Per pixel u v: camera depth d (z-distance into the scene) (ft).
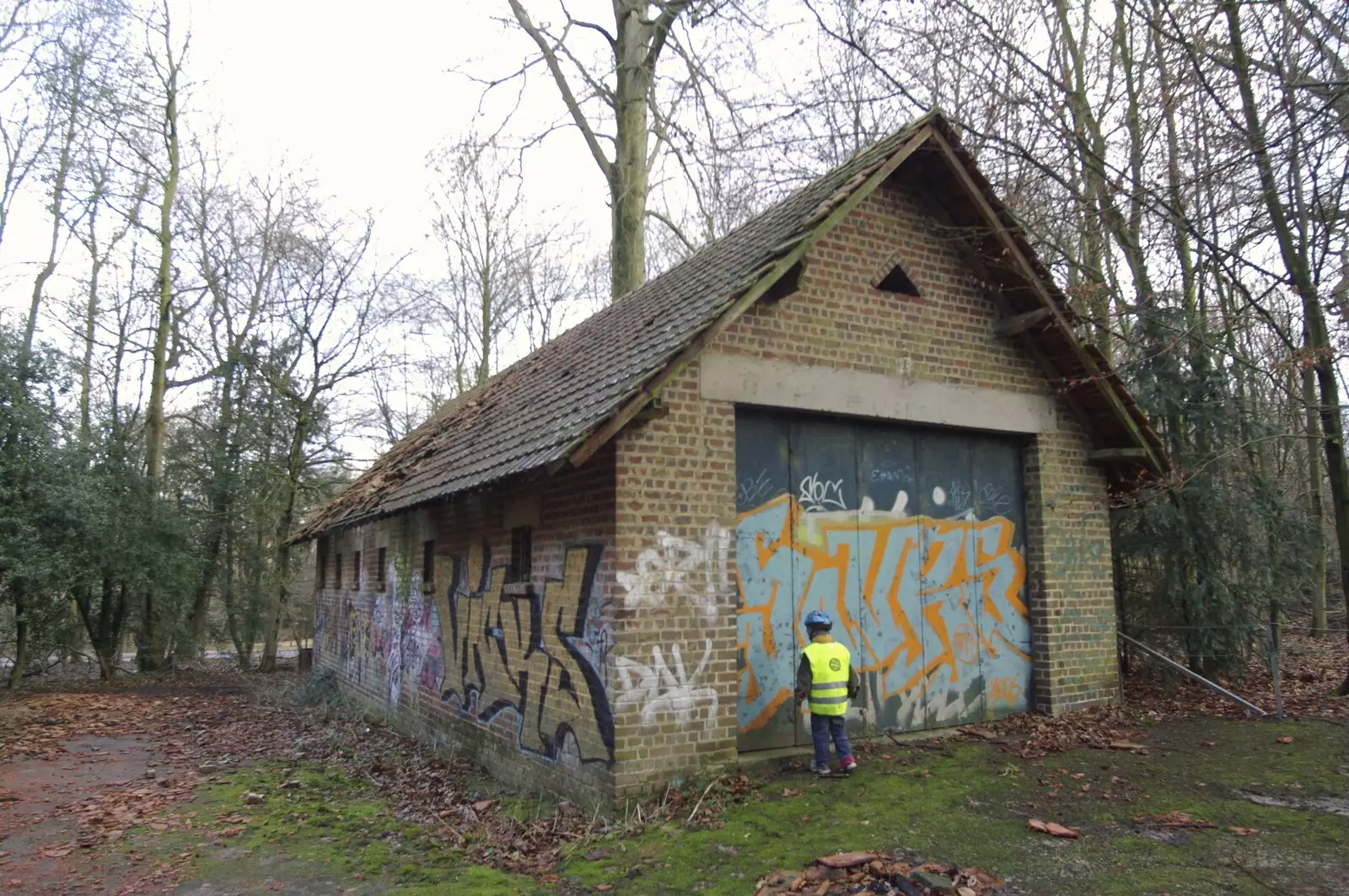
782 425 28.89
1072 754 27.25
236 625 82.38
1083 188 41.22
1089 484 34.99
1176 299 40.88
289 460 81.97
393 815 27.30
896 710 30.04
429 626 38.88
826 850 19.72
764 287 25.98
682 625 24.91
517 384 45.11
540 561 28.53
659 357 24.89
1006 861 18.74
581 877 19.75
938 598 31.53
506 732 30.22
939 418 31.32
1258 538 38.93
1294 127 27.84
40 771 35.86
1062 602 33.42
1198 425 39.70
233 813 28.02
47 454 63.52
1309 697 34.65
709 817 22.47
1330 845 19.07
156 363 78.54
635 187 58.95
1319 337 31.89
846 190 27.66
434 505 33.37
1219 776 24.41
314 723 47.80
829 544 29.27
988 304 33.35
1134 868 18.13
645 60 57.47
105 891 21.07
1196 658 38.14
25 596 63.26
